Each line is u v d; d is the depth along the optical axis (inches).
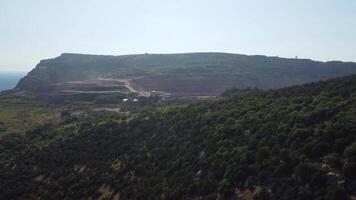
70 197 1784.0
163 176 1614.2
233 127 1700.3
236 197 1241.4
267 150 1358.3
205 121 1962.4
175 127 2089.1
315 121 1476.4
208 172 1446.9
